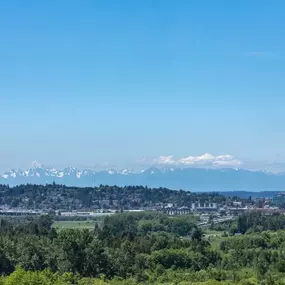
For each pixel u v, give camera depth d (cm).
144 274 18162
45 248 17475
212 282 16938
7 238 18262
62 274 16212
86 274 17288
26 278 13862
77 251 17350
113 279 17225
